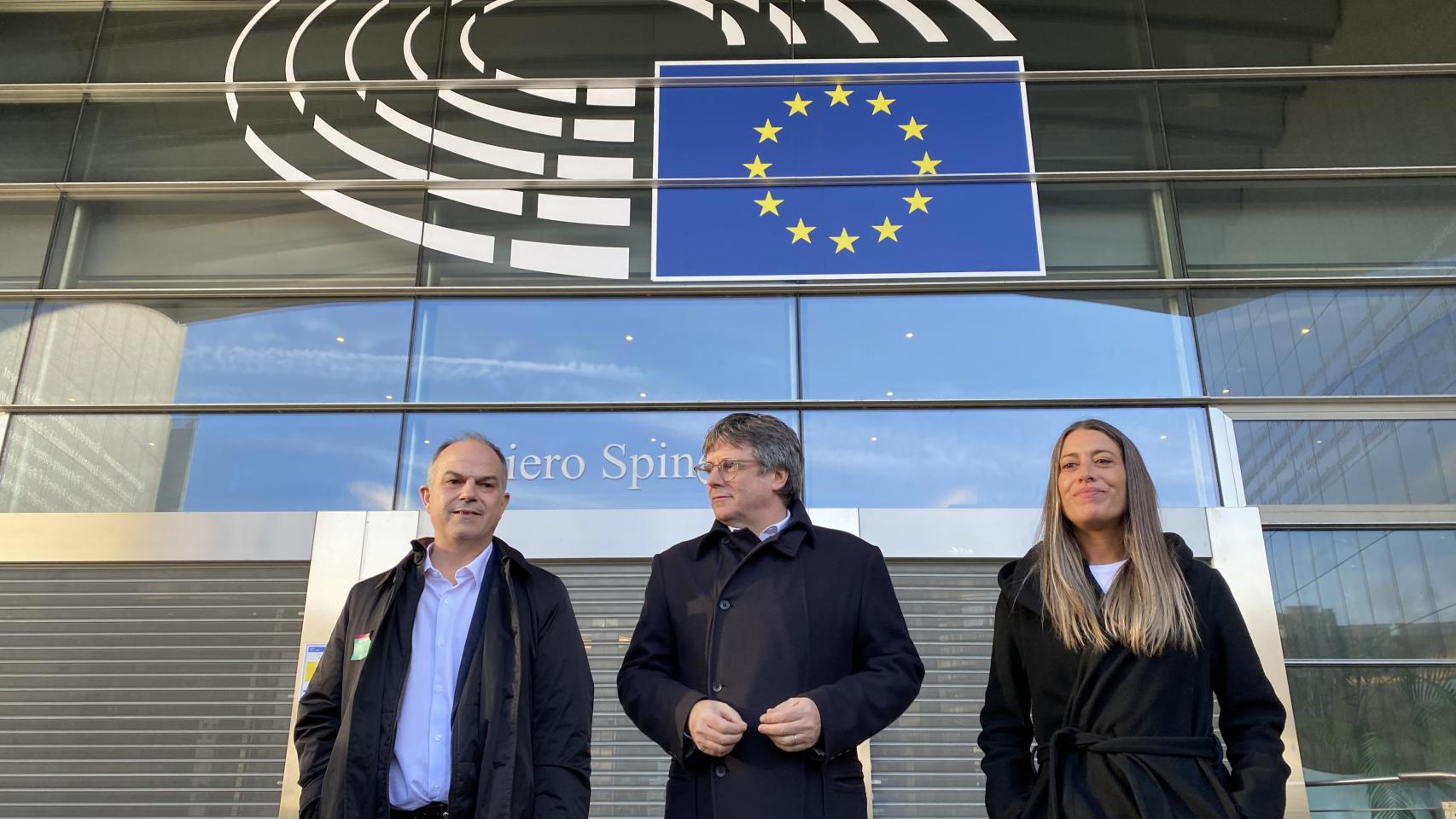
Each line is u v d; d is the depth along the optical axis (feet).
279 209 19.76
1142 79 20.44
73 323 18.71
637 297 19.11
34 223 19.54
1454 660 16.08
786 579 9.27
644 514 17.43
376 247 19.47
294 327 18.79
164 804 15.49
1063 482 9.09
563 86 20.63
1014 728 9.26
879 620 9.42
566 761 9.08
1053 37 20.84
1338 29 20.57
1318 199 19.29
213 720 15.99
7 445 17.79
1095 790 8.04
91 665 16.38
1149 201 19.43
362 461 17.79
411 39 21.07
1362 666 16.10
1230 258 18.92
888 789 15.56
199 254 19.38
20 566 17.01
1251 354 18.15
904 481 17.54
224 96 20.67
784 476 9.88
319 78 20.77
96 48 21.06
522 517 17.43
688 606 9.57
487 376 18.44
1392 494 17.11
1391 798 15.31
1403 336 18.19
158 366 18.43
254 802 15.47
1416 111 19.86
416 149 20.18
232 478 17.60
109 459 17.72
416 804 8.84
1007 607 9.39
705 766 8.65
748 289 18.97
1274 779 7.82
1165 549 8.65
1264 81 20.35
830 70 20.62
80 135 20.31
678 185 19.81
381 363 18.53
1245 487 17.24
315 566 16.96
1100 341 18.39
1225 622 8.54
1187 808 7.72
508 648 9.25
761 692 8.71
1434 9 20.35
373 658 9.06
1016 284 18.81
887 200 19.57
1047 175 19.54
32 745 15.85
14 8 21.17
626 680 9.51
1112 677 8.26
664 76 20.63
